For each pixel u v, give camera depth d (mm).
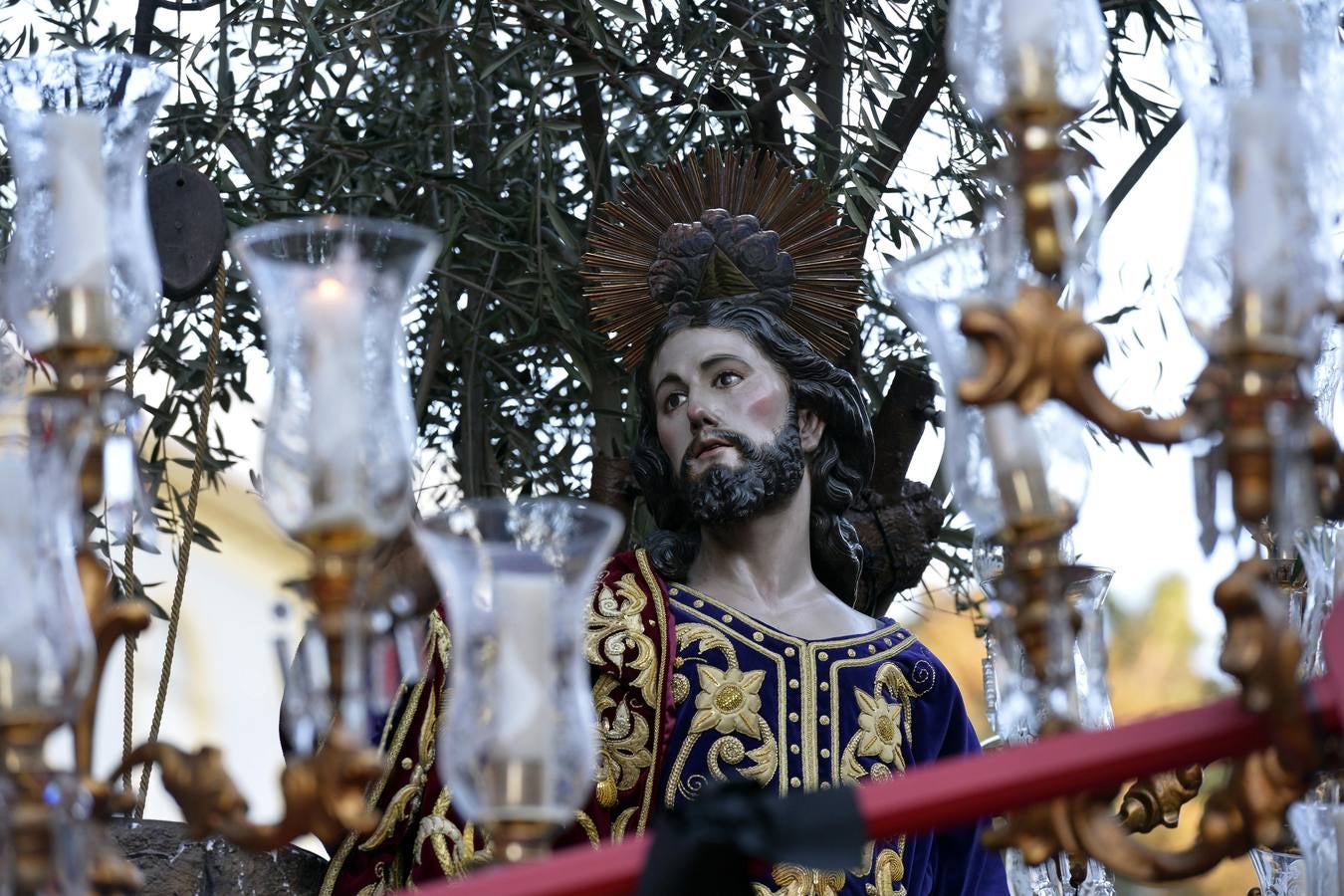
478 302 7941
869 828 3381
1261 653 3344
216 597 11578
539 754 3309
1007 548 3705
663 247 6828
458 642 3381
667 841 3270
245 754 11641
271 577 11531
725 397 6621
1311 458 3553
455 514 3404
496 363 8094
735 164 7023
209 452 8023
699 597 6547
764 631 6453
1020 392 3512
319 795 3387
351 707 3414
